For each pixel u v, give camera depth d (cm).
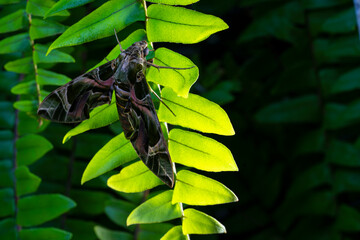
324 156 63
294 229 64
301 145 64
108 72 40
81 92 39
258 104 72
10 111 51
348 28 58
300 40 64
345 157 60
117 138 40
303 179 62
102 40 51
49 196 49
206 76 71
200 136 39
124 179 40
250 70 72
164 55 39
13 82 52
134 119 39
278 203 71
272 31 64
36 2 44
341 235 60
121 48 40
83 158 56
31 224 49
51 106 39
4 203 50
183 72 39
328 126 61
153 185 40
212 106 39
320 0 61
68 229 53
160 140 38
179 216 40
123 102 39
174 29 39
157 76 39
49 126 54
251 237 69
